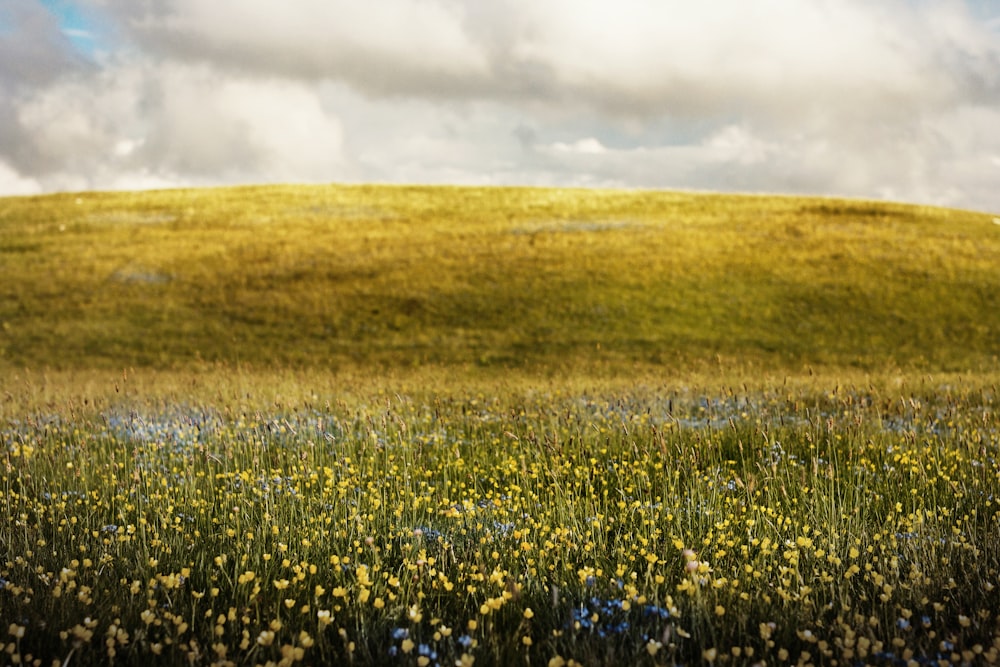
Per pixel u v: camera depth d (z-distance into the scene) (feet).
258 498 19.88
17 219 183.21
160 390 49.14
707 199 203.51
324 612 11.73
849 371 81.97
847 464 23.17
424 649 10.69
